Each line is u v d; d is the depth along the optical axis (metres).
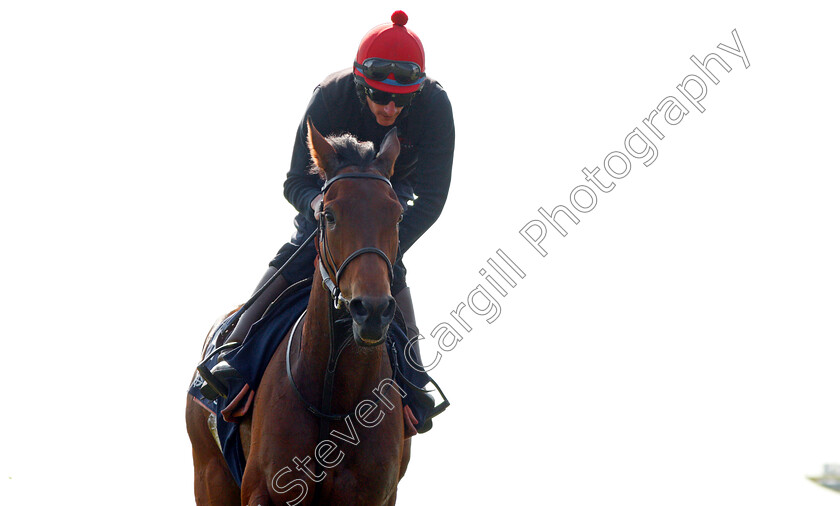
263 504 3.28
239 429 3.64
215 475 3.96
